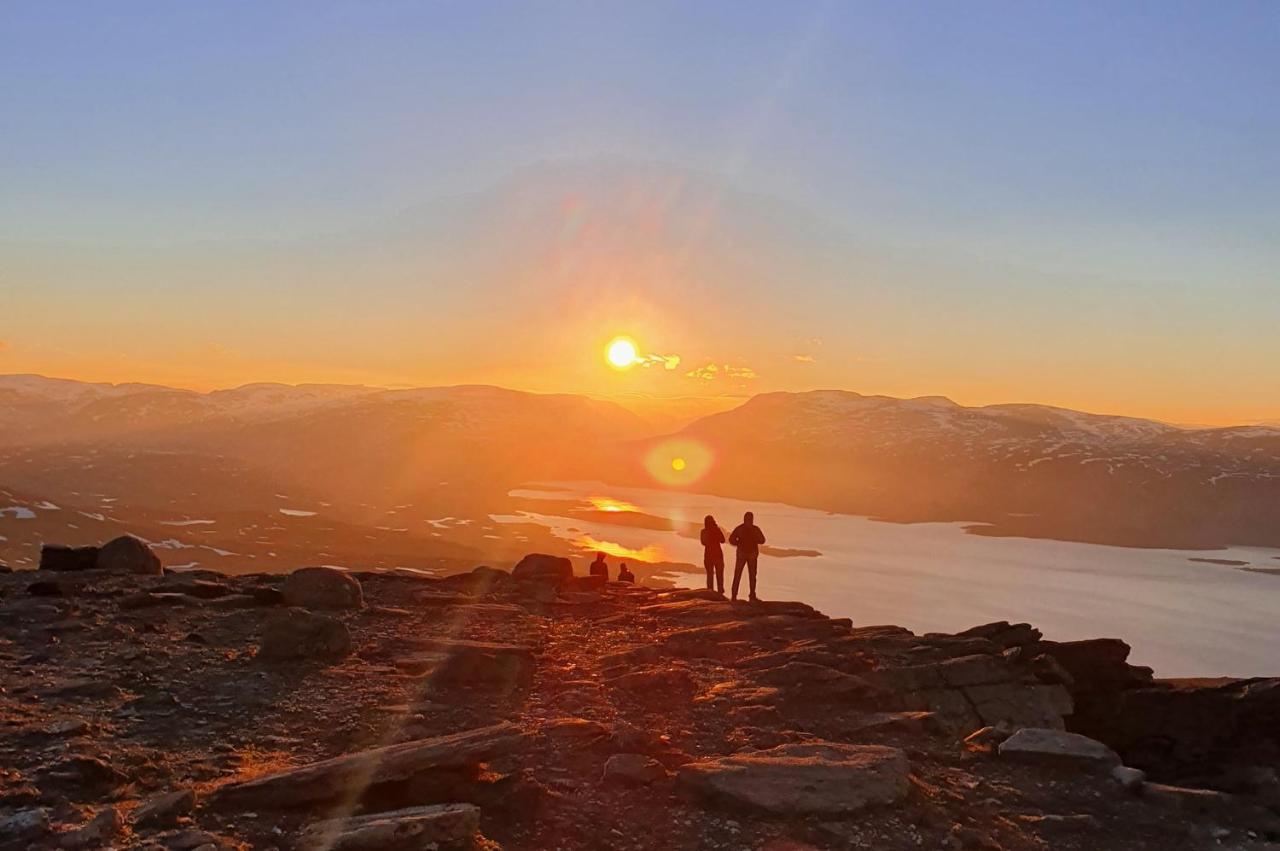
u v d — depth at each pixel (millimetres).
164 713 10273
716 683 13125
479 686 12219
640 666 13648
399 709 10758
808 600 121375
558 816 8195
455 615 17281
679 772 9102
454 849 7172
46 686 10930
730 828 8234
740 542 22078
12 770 8133
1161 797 10219
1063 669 15289
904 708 13039
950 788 9844
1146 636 106812
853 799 8750
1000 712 13531
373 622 16094
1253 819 9977
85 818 7148
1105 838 9125
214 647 13453
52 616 14938
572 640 15664
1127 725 15000
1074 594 131375
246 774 8281
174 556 122812
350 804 7742
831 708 12461
